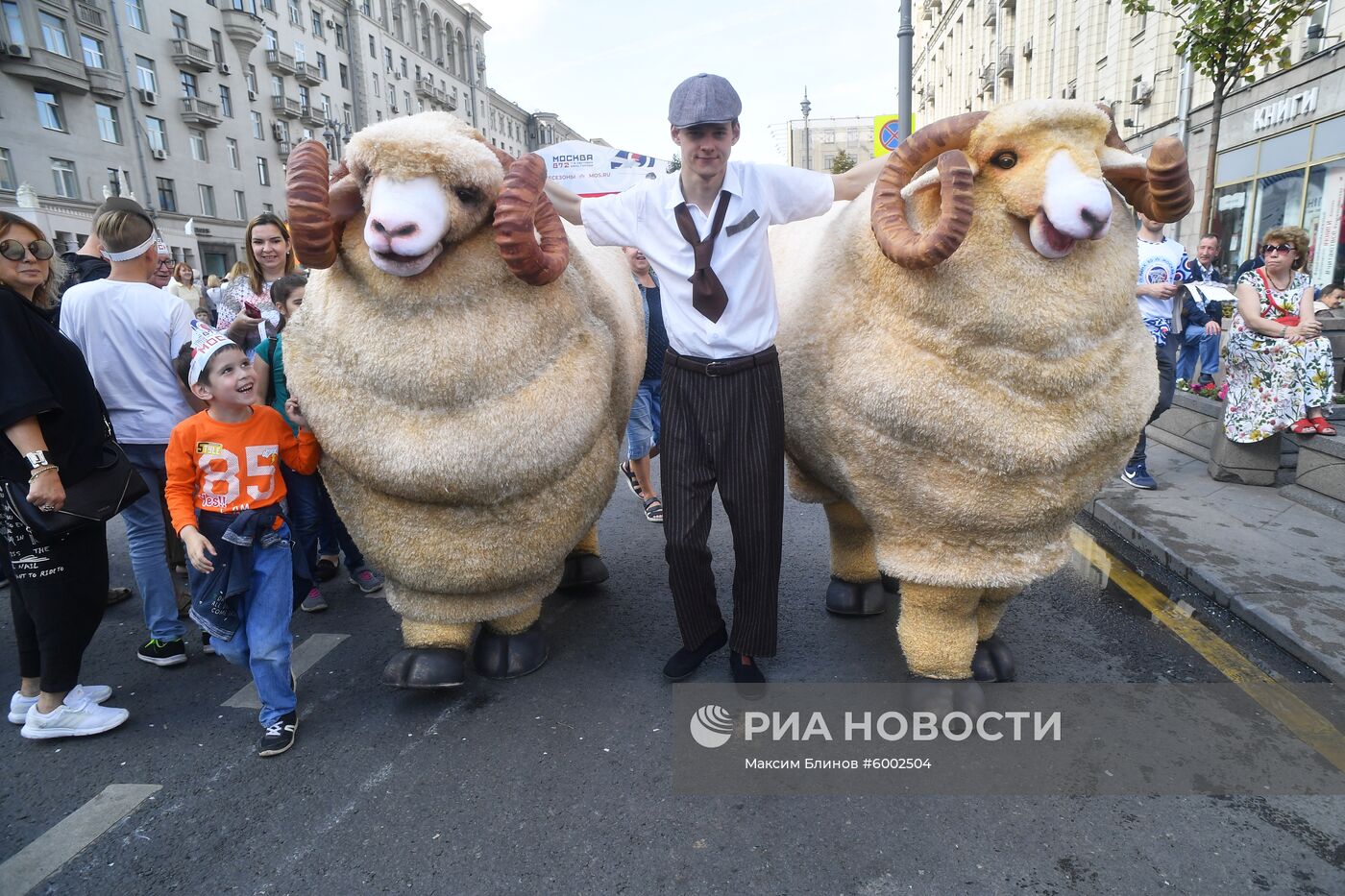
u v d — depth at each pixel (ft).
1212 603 12.13
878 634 11.25
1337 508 15.03
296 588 9.52
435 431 7.98
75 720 9.24
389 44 165.68
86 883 7.08
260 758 8.85
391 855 7.33
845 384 8.37
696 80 8.04
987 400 7.63
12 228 8.59
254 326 12.78
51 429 8.60
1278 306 16.17
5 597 13.42
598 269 10.46
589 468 9.11
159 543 10.80
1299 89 40.06
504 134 224.74
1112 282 7.59
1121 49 58.13
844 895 6.72
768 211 8.82
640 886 6.88
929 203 7.86
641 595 12.93
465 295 7.88
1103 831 7.38
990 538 8.29
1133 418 7.85
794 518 16.61
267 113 129.08
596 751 8.77
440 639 9.59
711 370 8.87
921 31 141.90
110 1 99.30
